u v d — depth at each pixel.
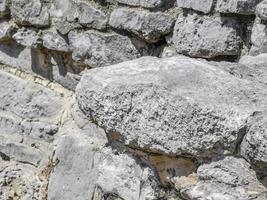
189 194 1.97
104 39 3.71
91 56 3.79
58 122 4.08
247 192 1.86
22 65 4.30
